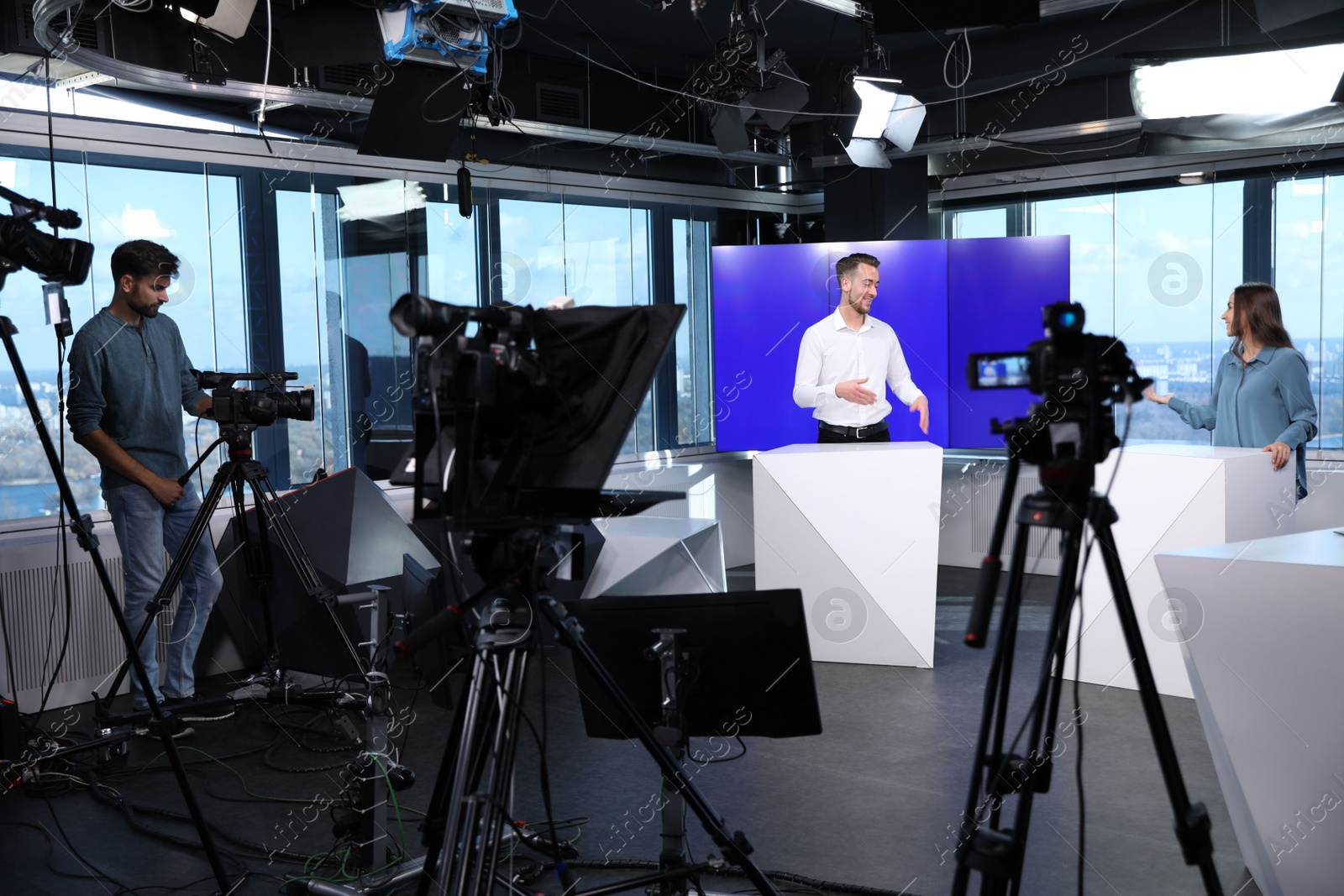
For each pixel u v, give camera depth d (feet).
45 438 6.66
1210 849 4.71
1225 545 7.47
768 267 18.97
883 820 8.99
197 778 10.32
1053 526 4.76
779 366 19.07
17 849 8.71
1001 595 17.34
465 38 11.46
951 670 13.74
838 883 7.77
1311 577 6.39
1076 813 8.98
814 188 20.70
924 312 18.28
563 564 5.55
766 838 8.68
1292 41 13.08
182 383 12.30
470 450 4.87
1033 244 17.63
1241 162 16.72
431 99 12.23
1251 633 6.72
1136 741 10.74
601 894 5.82
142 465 11.47
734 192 20.45
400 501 15.92
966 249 18.02
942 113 18.60
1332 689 6.37
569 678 13.70
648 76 18.57
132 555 11.71
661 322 5.21
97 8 11.73
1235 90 13.47
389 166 15.98
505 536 5.16
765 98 15.07
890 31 11.53
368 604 10.43
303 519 13.52
